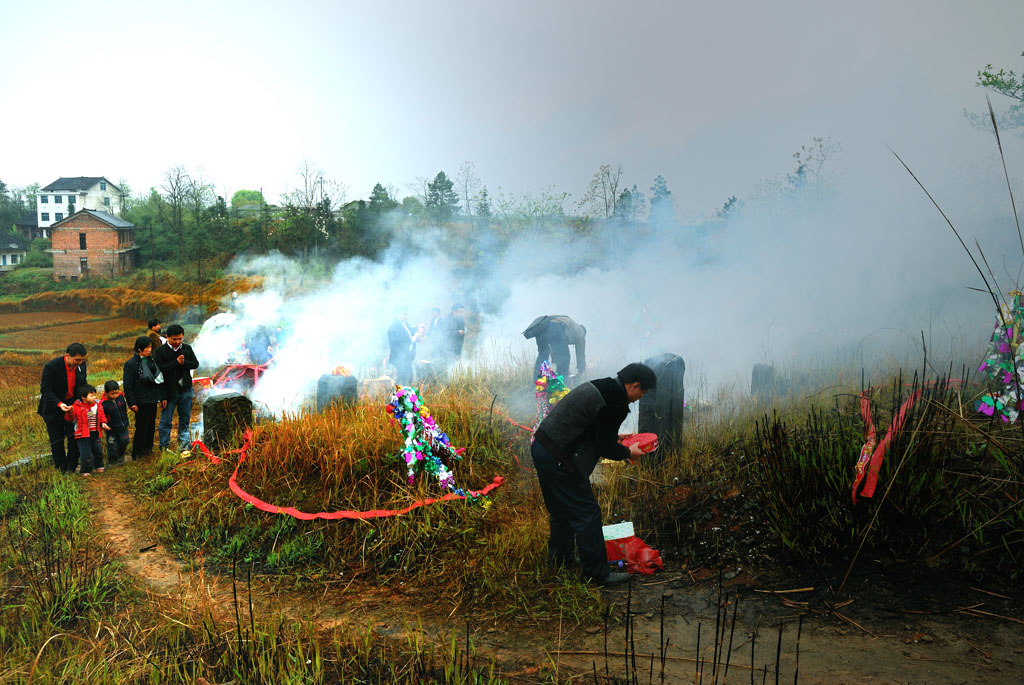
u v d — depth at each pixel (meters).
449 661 3.73
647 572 4.65
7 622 4.48
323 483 6.06
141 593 4.85
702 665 3.54
